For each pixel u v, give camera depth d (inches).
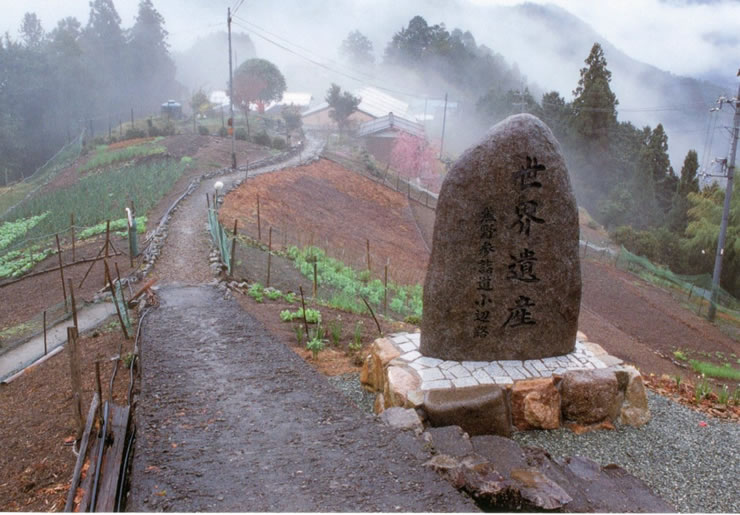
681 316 1073.5
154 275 694.5
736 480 340.2
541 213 397.1
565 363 409.4
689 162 1968.5
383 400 387.2
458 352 408.8
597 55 2397.9
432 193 2065.7
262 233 1029.8
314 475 260.4
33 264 871.1
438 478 260.7
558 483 292.2
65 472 313.1
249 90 3041.3
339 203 1505.9
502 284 402.3
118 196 1205.7
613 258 1505.9
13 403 418.9
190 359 415.5
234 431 304.3
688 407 456.4
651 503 296.2
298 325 516.1
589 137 2374.5
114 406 315.6
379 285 823.7
